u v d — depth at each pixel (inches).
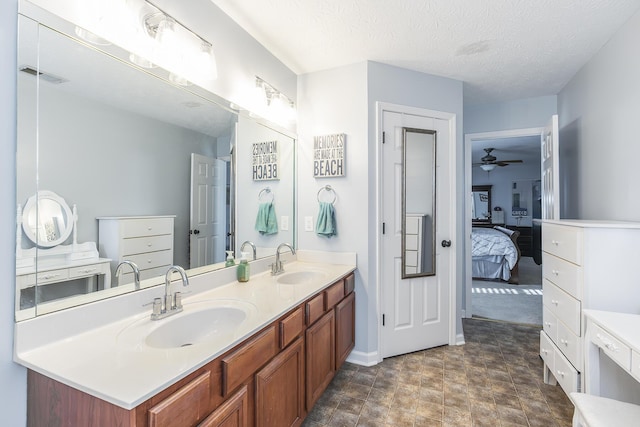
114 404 29.2
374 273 96.1
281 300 59.5
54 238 41.8
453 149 109.0
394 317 100.4
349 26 77.2
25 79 38.9
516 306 155.1
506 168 324.8
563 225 73.6
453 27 78.0
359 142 95.7
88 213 45.9
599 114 91.6
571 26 78.5
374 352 95.9
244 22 75.4
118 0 49.0
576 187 108.9
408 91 102.0
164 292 55.4
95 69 46.5
